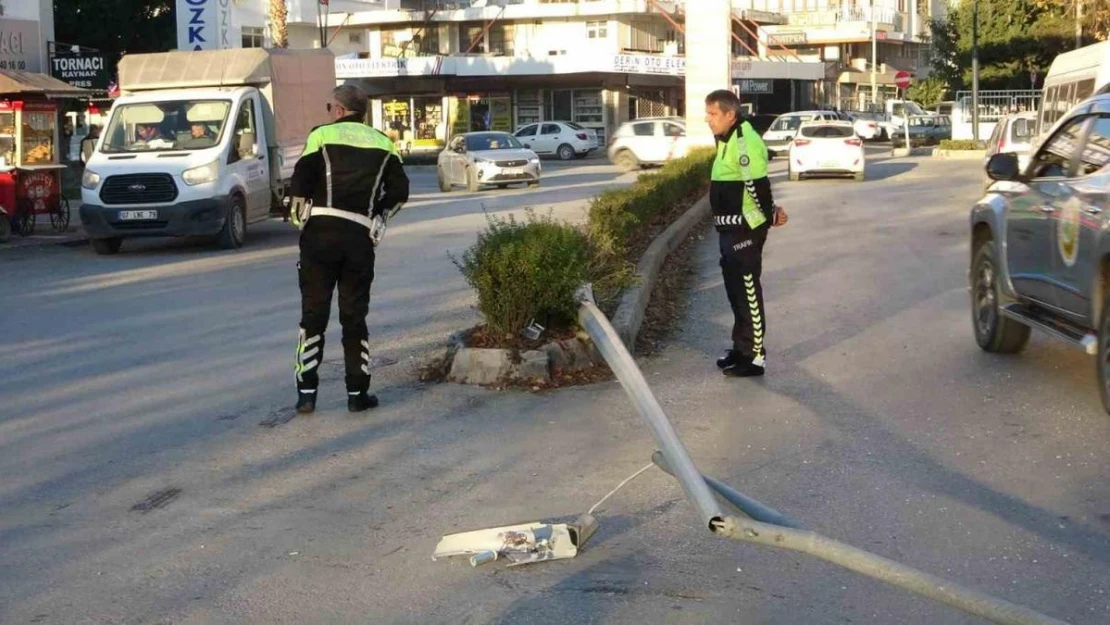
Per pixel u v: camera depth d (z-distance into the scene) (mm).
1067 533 5805
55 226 21922
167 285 14695
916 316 11414
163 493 6609
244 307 12766
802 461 7012
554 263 9078
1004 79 55875
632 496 6441
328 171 7953
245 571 5469
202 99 19219
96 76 30812
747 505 4402
